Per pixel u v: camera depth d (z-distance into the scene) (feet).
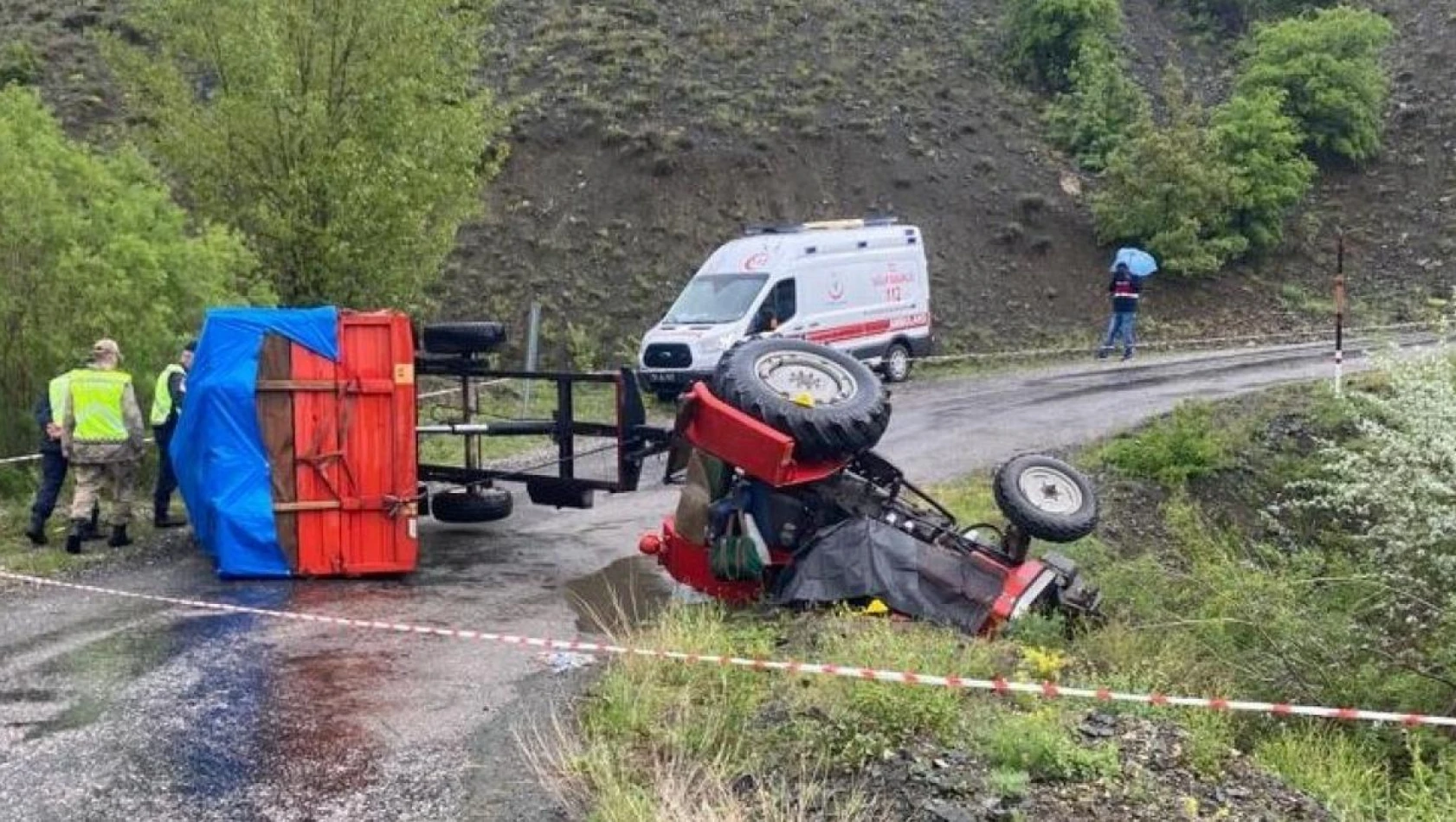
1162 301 100.68
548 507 46.52
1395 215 111.75
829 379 30.71
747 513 30.14
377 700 23.85
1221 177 103.04
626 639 26.23
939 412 64.23
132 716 22.95
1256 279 104.17
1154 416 57.77
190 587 33.71
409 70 58.85
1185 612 34.76
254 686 24.72
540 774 19.94
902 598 28.84
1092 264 103.14
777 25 120.47
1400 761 27.86
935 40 124.98
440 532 42.06
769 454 29.07
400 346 35.27
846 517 30.40
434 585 34.24
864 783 19.31
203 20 57.21
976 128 112.78
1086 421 59.11
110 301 47.24
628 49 112.27
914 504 38.24
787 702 22.08
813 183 102.27
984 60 123.13
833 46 119.34
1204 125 112.37
